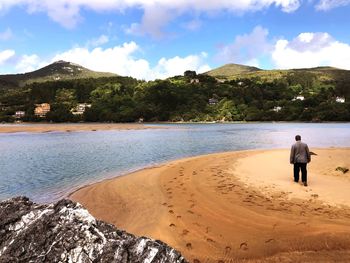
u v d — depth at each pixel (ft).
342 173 55.11
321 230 28.91
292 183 48.37
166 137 179.83
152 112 542.98
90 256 11.77
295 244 25.99
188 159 78.38
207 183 49.65
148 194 44.27
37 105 579.89
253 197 41.09
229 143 140.26
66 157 89.61
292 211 35.14
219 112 553.64
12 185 52.70
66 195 45.19
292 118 511.40
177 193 44.29
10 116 532.73
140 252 11.78
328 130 260.83
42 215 13.14
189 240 27.91
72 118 522.88
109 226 13.16
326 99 559.38
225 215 34.27
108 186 49.80
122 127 309.83
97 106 541.34
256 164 67.51
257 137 179.93
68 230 12.41
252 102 578.66
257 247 25.91
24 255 11.95
